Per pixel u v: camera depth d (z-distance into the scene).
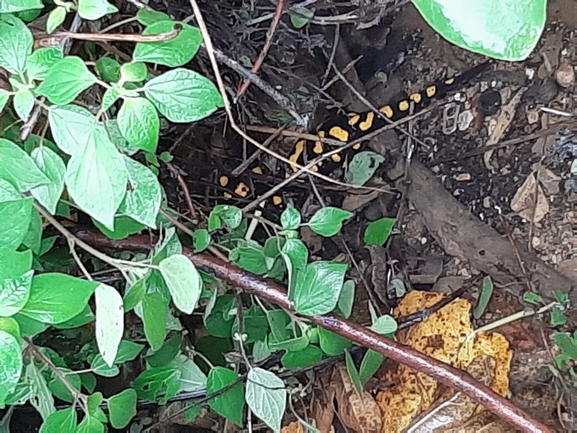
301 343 0.43
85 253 0.45
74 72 0.27
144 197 0.31
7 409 0.49
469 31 0.17
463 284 0.64
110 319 0.31
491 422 0.51
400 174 0.70
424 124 0.72
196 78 0.29
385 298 0.65
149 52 0.29
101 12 0.29
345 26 0.69
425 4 0.17
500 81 0.71
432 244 0.69
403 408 0.54
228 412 0.44
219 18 0.54
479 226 0.67
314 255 0.68
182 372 0.46
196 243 0.42
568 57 0.69
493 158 0.70
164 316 0.37
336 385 0.56
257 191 0.65
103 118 0.35
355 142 0.63
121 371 0.55
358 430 0.54
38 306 0.28
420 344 0.58
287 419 0.60
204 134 0.62
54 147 0.34
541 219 0.67
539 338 0.58
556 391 0.56
